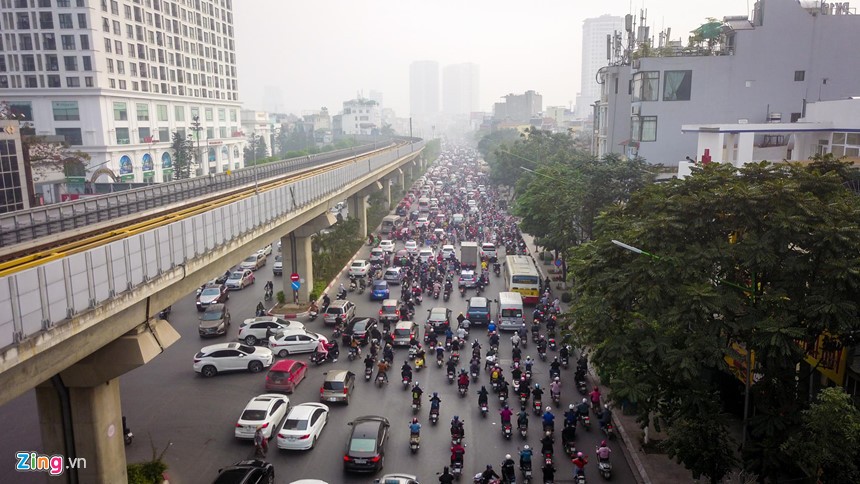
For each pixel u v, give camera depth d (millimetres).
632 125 54406
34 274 16109
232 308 47375
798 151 37469
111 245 19703
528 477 23531
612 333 21625
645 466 24109
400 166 109438
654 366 20406
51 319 16734
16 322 15430
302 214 44438
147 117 99438
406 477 21531
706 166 23141
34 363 16953
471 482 23422
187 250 25391
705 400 19312
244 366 34219
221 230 29172
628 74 66125
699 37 52406
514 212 59656
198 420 28484
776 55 49750
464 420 28641
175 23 109062
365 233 75000
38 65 85500
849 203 18797
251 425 26078
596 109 77625
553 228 47312
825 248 17781
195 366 33812
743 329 18609
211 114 124625
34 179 66125
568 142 94062
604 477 23516
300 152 116438
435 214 84875
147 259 22031
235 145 135125
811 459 16406
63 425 21672
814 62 49656
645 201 23312
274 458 25078
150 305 23125
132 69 95500
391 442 26500
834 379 21750
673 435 20000
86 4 84750
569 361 35594
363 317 41594
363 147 126188
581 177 47344
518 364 33062
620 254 22062
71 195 67375
